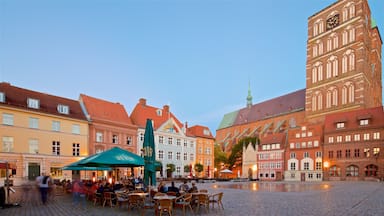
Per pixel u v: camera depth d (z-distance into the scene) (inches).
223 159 3846.0
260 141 3641.7
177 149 2637.8
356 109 2952.8
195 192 693.9
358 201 795.4
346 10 3243.1
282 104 4237.2
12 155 1544.0
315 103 3449.8
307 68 3609.7
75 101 2016.5
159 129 2482.8
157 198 557.6
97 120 2000.5
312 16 3629.4
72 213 605.6
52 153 1728.6
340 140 2746.1
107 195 705.0
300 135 3097.9
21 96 1670.8
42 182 784.9
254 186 1649.9
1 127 1523.1
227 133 5083.7
